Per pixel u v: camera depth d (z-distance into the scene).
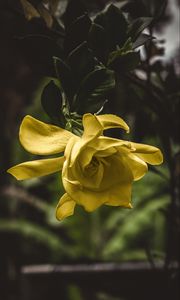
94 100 0.44
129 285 0.83
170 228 0.72
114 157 0.38
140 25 0.50
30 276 0.86
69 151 0.37
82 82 0.44
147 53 0.64
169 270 0.75
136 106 0.76
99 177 0.37
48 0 0.55
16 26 0.60
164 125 0.66
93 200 0.37
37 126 0.38
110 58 0.47
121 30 0.50
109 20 0.50
